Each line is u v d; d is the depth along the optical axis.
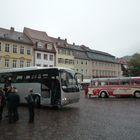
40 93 23.72
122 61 119.19
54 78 22.83
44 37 75.06
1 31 62.81
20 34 68.38
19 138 10.87
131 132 11.71
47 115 18.69
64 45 81.00
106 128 12.84
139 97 35.62
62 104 22.16
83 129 12.73
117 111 20.16
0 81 28.09
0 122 15.50
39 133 11.91
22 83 25.78
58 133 11.84
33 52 68.12
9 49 61.72
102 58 98.75
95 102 29.80
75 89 23.56
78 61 85.06
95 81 38.78
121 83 36.81
